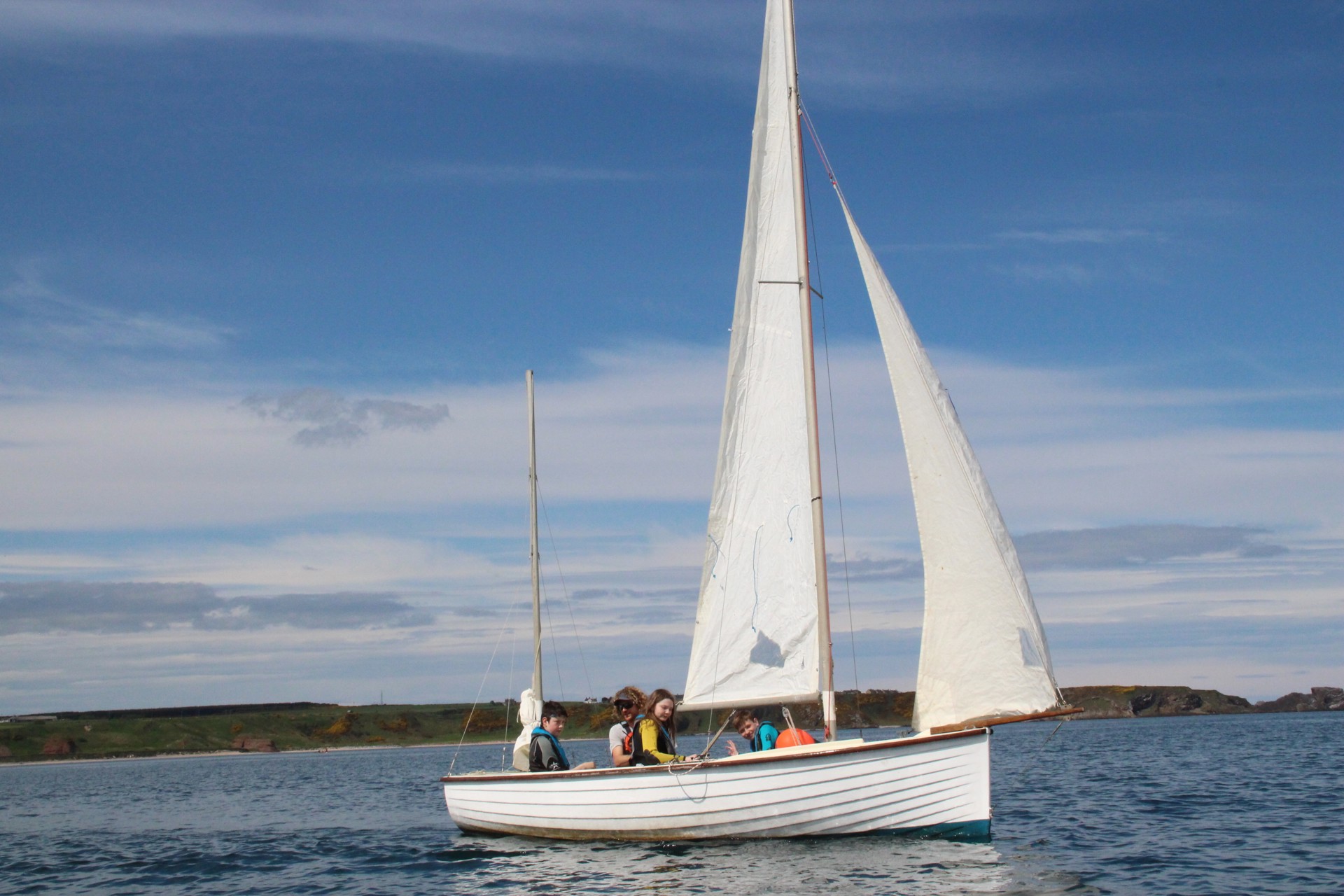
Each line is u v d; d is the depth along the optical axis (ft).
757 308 57.57
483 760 298.35
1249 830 66.49
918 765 50.78
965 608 51.01
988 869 48.21
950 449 51.98
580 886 47.65
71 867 69.26
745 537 57.00
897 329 53.57
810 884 45.21
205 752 538.06
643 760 56.59
